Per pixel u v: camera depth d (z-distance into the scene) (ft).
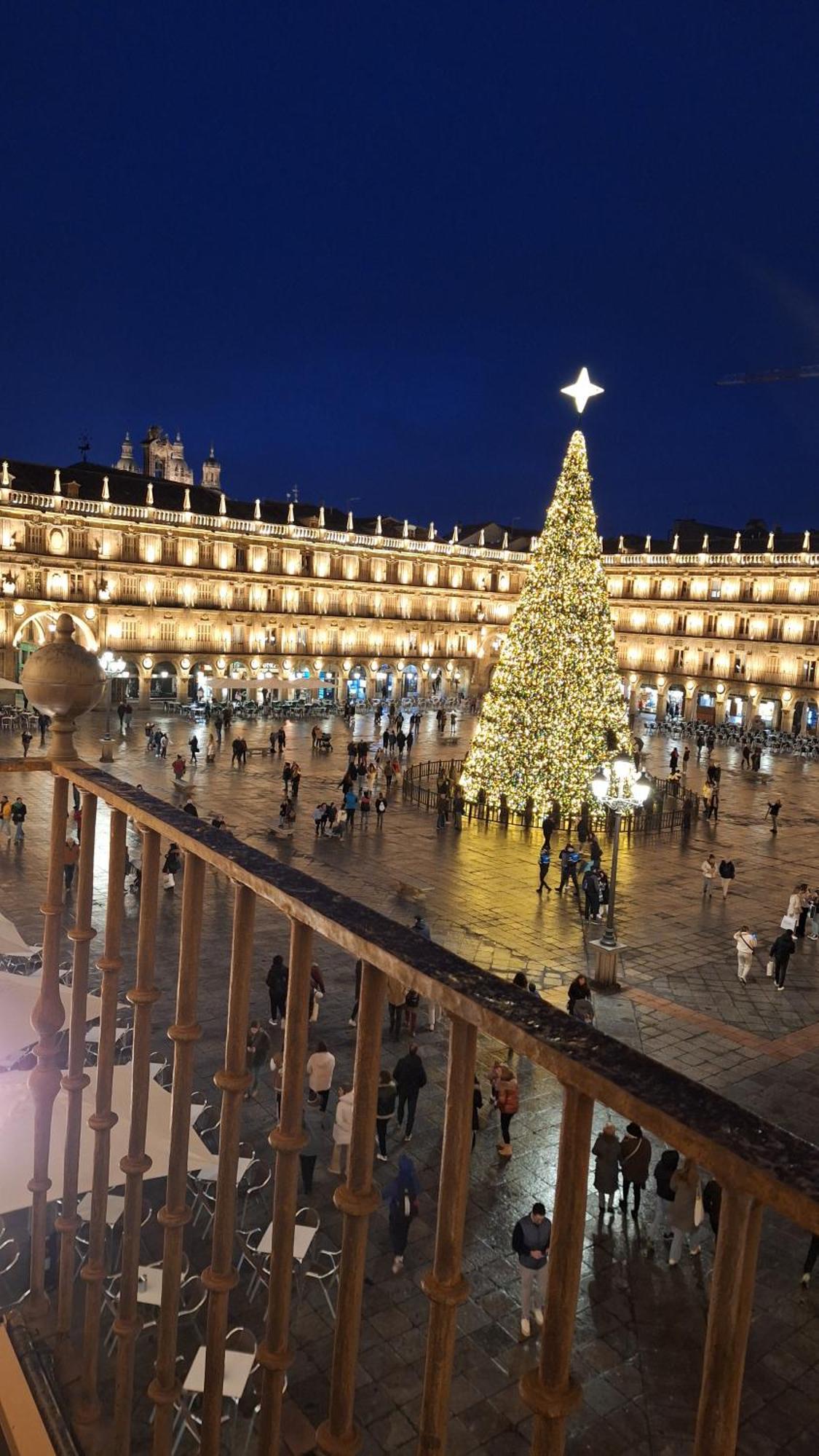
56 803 18.58
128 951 68.18
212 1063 52.60
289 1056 11.25
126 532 236.22
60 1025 19.72
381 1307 35.78
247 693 261.03
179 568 245.65
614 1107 6.88
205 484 360.28
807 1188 5.67
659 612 299.38
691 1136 6.31
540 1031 7.61
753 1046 60.49
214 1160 35.76
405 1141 47.24
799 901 81.35
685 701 291.58
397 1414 30.99
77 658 17.67
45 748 163.32
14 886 85.76
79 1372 19.54
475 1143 47.57
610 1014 65.00
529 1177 44.73
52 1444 16.84
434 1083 53.26
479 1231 40.65
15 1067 40.57
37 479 233.14
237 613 258.78
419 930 60.64
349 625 285.23
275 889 10.82
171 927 73.67
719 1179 6.21
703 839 122.83
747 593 276.62
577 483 120.16
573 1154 7.44
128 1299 16.81
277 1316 11.76
